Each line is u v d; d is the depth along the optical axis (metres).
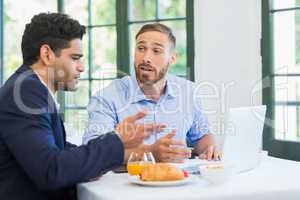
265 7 3.20
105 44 3.77
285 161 2.13
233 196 1.44
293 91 3.19
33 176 1.51
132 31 3.69
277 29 3.21
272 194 1.48
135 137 1.62
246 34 3.27
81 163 1.51
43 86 1.62
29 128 1.53
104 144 1.57
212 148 2.18
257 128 1.90
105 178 1.70
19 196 1.59
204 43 3.41
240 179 1.67
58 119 1.70
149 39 2.36
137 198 1.37
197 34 3.44
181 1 3.54
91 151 1.55
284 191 1.50
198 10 3.43
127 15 3.66
